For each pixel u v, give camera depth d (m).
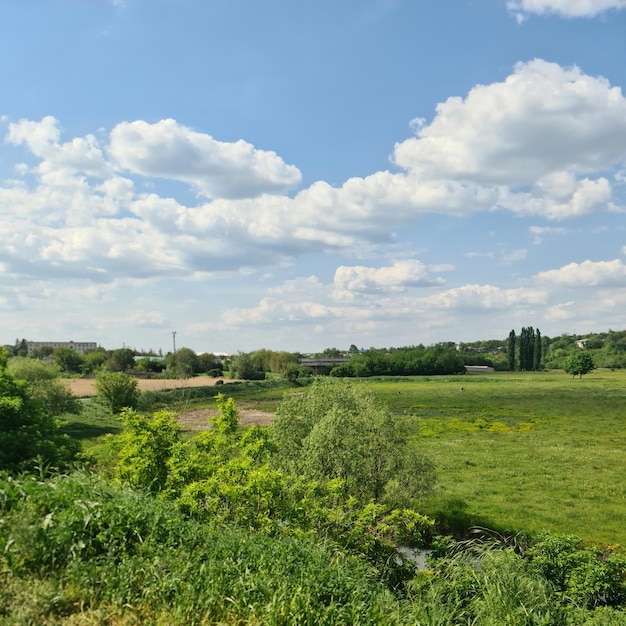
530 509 28.16
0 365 23.05
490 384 113.75
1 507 7.70
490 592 10.41
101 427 53.19
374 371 154.50
